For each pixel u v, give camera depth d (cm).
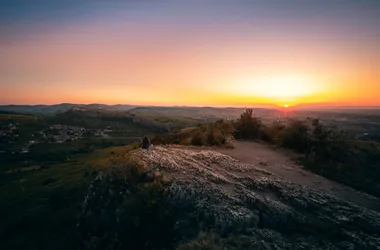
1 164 13562
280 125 3747
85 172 9481
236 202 1762
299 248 1445
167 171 2170
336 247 1468
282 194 1905
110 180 2286
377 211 1842
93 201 2325
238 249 1382
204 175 2103
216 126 4034
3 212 6519
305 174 2416
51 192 7431
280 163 2684
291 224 1648
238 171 2306
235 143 3391
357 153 2984
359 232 1580
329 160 2750
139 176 2170
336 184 2284
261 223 1653
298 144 3164
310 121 3422
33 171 11712
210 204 1747
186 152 2741
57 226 5138
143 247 1716
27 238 4934
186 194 1853
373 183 2428
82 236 2267
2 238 5166
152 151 2697
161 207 1838
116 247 1816
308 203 1809
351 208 1797
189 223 1692
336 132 3073
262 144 3412
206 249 1380
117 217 1939
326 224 1630
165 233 1716
